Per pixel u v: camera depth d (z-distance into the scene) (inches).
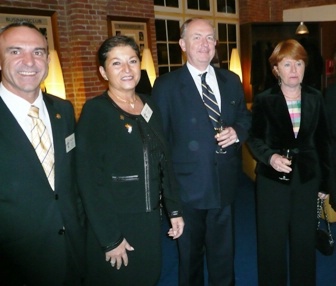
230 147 78.1
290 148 75.5
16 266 56.2
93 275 62.9
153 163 63.1
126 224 61.1
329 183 77.0
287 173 75.3
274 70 76.3
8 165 53.6
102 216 58.7
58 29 204.7
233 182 79.7
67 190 59.6
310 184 76.1
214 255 84.1
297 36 327.6
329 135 76.4
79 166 58.4
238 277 101.7
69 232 60.0
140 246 62.4
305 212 77.0
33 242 56.4
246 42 315.3
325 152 76.4
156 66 257.4
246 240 124.9
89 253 62.6
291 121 75.2
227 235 82.4
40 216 56.3
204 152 75.4
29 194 55.2
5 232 54.8
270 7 357.7
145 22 245.1
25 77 54.0
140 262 62.9
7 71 54.2
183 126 75.5
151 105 67.4
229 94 78.8
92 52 214.4
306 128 74.4
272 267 80.8
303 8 342.3
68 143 60.7
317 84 320.8
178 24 281.9
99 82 219.9
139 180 61.1
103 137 58.9
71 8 205.2
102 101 59.9
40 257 57.2
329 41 328.2
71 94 217.2
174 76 77.4
